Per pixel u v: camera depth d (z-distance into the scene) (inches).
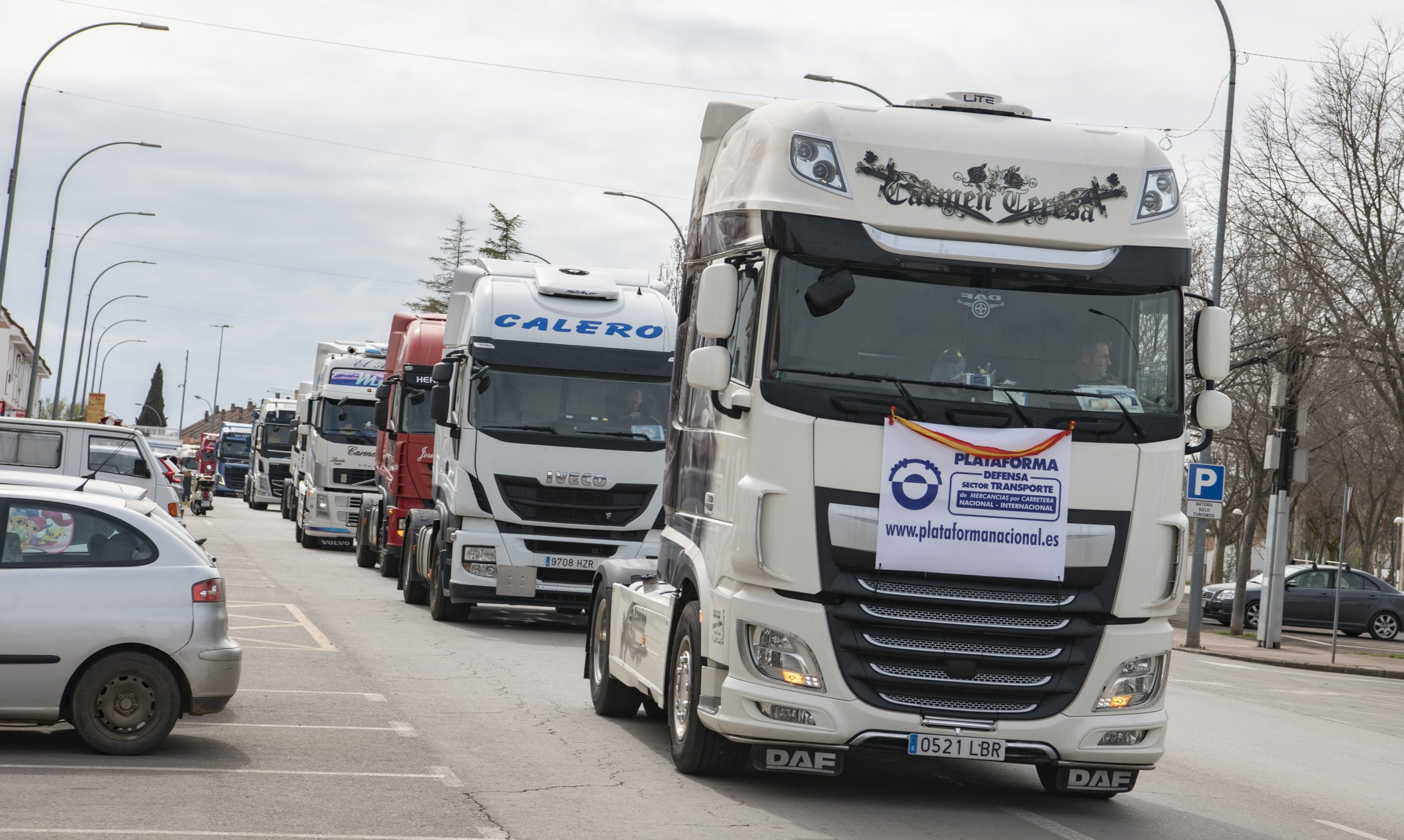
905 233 457.4
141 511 501.0
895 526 442.9
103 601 483.8
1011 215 460.1
